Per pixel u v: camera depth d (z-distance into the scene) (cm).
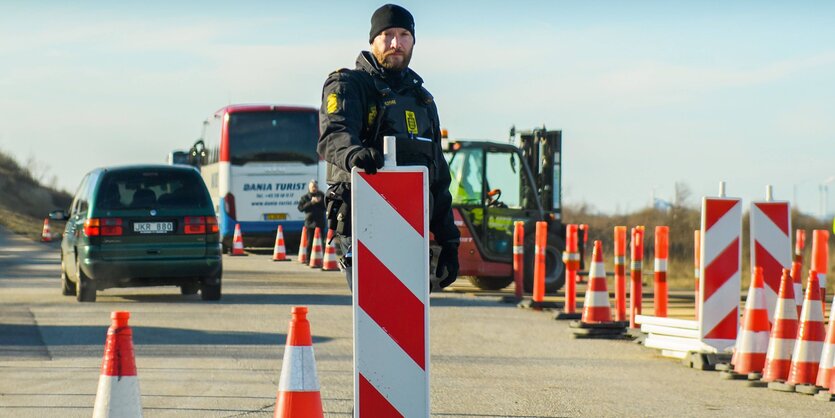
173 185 2266
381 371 700
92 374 1367
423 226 697
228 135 4444
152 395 1219
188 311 2105
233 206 4438
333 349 1605
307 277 3131
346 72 750
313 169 4488
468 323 1991
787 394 1277
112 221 2220
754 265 1533
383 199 696
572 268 2108
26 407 1148
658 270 1852
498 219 2839
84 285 2255
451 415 1116
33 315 2016
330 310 2166
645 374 1425
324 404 1163
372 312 698
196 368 1418
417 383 701
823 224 5875
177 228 2244
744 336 1402
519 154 2875
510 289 2988
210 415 1110
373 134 755
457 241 797
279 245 4078
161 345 1633
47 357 1510
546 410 1151
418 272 698
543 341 1756
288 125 4481
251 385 1290
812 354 1302
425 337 700
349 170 702
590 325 1806
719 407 1183
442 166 790
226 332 1789
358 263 696
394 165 696
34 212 11106
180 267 2241
